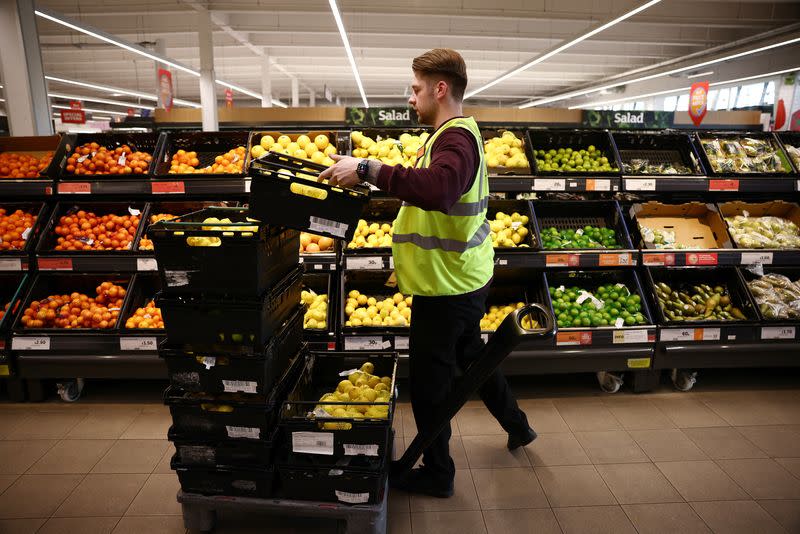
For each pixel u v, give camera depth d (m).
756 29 10.88
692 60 12.27
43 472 2.45
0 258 3.25
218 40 12.60
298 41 12.35
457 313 1.98
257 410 1.88
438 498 2.28
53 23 10.57
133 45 8.91
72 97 19.08
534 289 3.55
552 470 2.49
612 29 10.90
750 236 3.54
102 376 3.13
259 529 2.09
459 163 1.66
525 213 3.54
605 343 3.18
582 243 3.46
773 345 3.25
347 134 3.80
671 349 3.21
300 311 2.28
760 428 2.89
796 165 3.73
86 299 3.35
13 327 3.11
